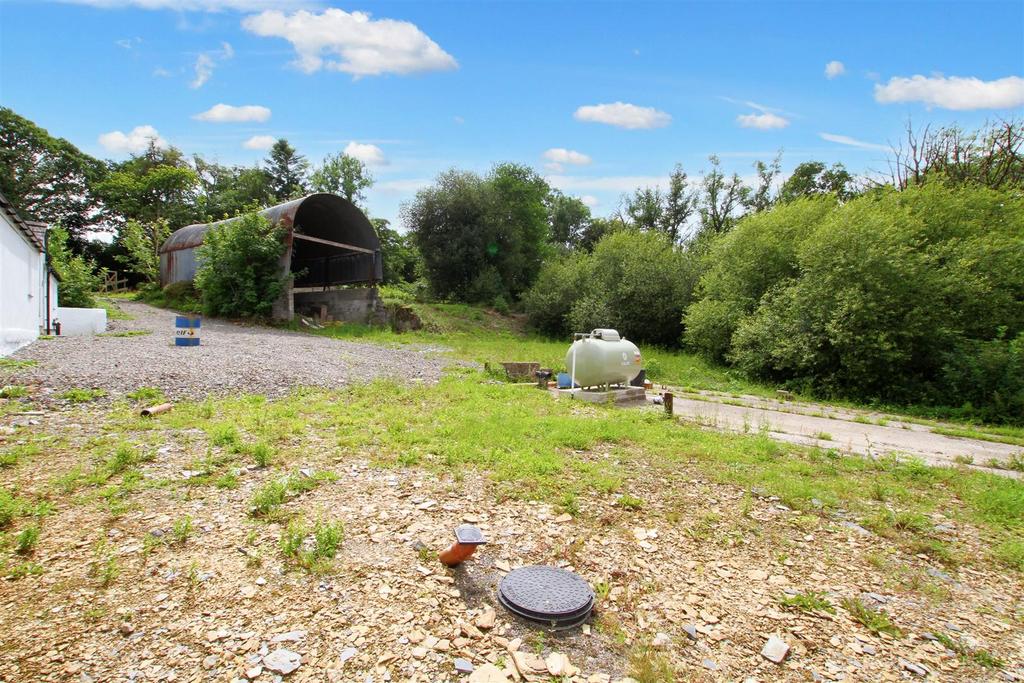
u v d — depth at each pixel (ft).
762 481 17.19
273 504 13.46
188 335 45.47
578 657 8.84
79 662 7.99
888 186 48.29
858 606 10.47
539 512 14.17
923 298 38.11
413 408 24.84
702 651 9.12
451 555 11.00
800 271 48.16
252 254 64.80
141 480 14.58
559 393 32.30
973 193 43.83
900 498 16.49
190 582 10.09
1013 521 14.93
